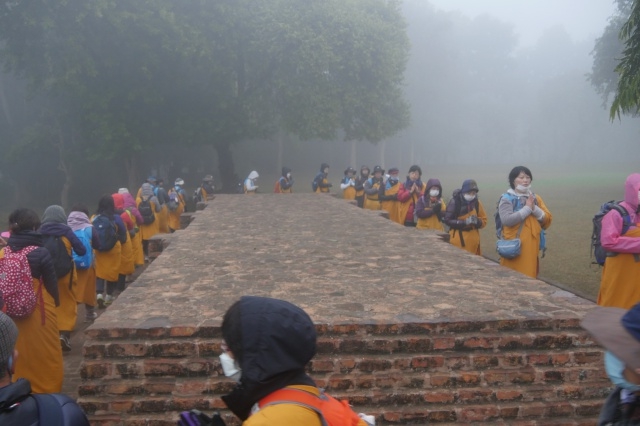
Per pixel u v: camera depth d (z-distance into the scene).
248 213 13.84
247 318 1.87
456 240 9.02
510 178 7.41
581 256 12.85
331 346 4.47
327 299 5.40
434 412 4.25
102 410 4.19
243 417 1.90
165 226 16.00
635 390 1.83
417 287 5.86
